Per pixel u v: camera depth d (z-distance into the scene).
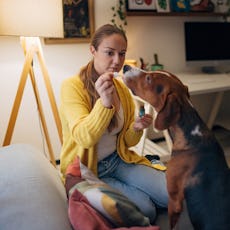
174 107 0.77
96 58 1.26
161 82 0.81
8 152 1.20
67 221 0.92
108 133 1.28
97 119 1.08
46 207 0.91
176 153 0.77
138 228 0.87
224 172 0.73
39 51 1.82
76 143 1.27
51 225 0.87
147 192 1.27
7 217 0.85
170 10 2.62
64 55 2.37
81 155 1.24
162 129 0.78
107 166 1.33
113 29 1.23
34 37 1.77
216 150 0.75
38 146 2.48
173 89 0.79
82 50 2.42
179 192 0.75
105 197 0.94
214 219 0.71
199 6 2.73
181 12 2.63
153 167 1.39
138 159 1.39
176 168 0.76
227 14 2.86
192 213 0.73
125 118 1.34
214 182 0.72
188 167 0.74
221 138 3.04
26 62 1.77
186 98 0.80
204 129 0.76
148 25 2.63
